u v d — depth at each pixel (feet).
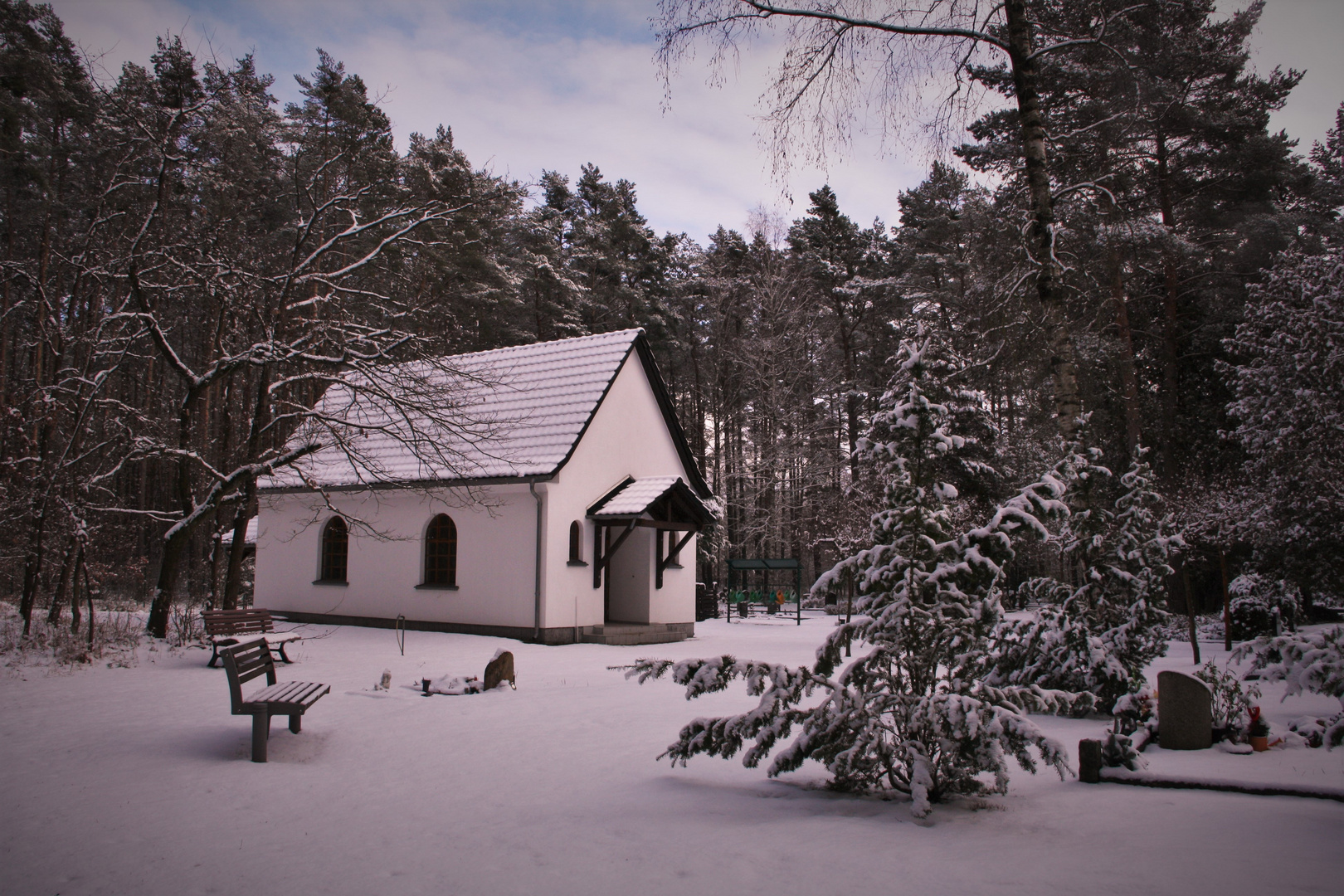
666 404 83.35
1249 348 69.56
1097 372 85.51
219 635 50.52
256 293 63.52
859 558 23.09
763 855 17.21
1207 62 77.61
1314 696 40.27
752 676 21.89
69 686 40.06
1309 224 95.04
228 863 17.40
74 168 91.66
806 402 144.87
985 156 82.48
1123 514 37.06
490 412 76.64
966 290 115.85
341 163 87.15
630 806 21.59
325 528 80.43
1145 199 88.48
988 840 17.97
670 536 80.02
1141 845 17.30
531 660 55.21
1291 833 18.01
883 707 21.86
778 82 39.42
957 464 91.97
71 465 55.93
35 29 86.33
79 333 61.46
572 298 143.23
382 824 20.22
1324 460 59.26
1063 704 21.20
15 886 16.15
